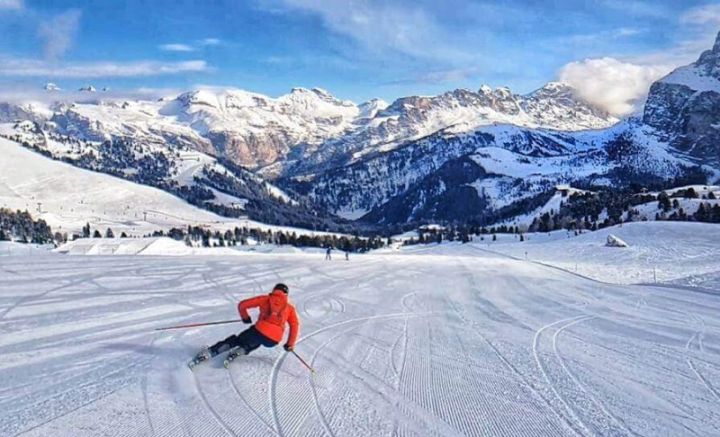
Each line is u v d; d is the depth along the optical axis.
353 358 8.27
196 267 19.53
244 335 7.48
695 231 57.94
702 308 15.05
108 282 14.50
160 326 9.61
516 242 100.25
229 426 5.49
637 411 6.39
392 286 17.98
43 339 8.34
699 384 7.53
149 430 5.28
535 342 9.85
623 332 11.15
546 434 5.66
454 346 9.33
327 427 5.61
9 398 5.89
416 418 5.95
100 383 6.51
